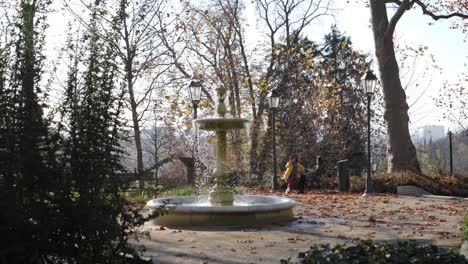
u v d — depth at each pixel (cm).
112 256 495
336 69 3039
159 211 545
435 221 1125
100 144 489
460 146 3144
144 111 2625
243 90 3284
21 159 448
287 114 2734
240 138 2733
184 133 2919
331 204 1537
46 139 473
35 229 448
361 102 2750
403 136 2273
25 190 461
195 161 2386
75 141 483
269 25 3575
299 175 2012
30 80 480
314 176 2192
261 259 720
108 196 496
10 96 475
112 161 491
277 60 3231
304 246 820
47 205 464
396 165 2266
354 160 2802
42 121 476
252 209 1075
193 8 2942
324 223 1095
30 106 475
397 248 518
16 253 449
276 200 1289
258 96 3119
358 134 2734
